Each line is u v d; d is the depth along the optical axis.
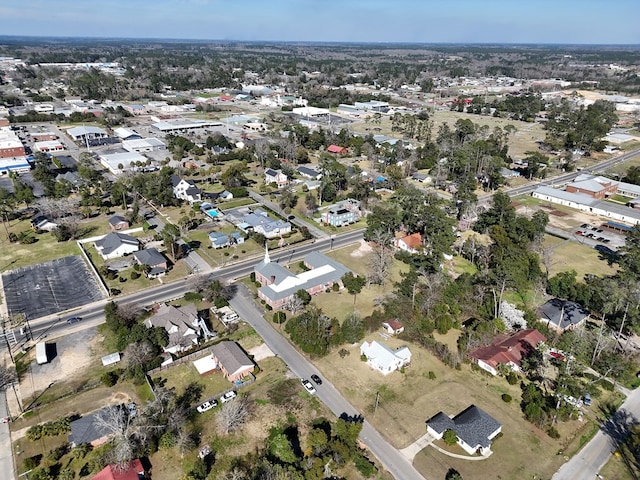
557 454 52.22
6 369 64.06
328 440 51.59
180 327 69.75
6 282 86.44
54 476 48.00
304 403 58.53
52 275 89.19
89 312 77.56
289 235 108.25
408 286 81.31
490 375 64.81
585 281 88.12
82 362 65.69
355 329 70.00
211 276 89.50
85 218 116.31
